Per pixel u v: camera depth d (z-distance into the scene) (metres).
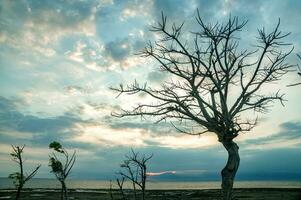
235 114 14.62
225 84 14.52
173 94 14.96
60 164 15.66
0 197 58.75
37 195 64.94
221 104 14.50
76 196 64.81
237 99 14.70
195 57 14.59
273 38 14.38
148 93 15.34
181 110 14.66
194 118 14.59
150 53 15.30
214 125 14.22
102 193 75.44
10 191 78.88
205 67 14.43
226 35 14.27
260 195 60.44
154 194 71.12
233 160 14.20
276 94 15.02
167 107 14.95
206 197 60.59
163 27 15.02
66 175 15.69
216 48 14.28
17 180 12.08
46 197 59.97
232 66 14.48
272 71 14.77
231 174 14.17
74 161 16.02
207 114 14.30
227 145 14.38
